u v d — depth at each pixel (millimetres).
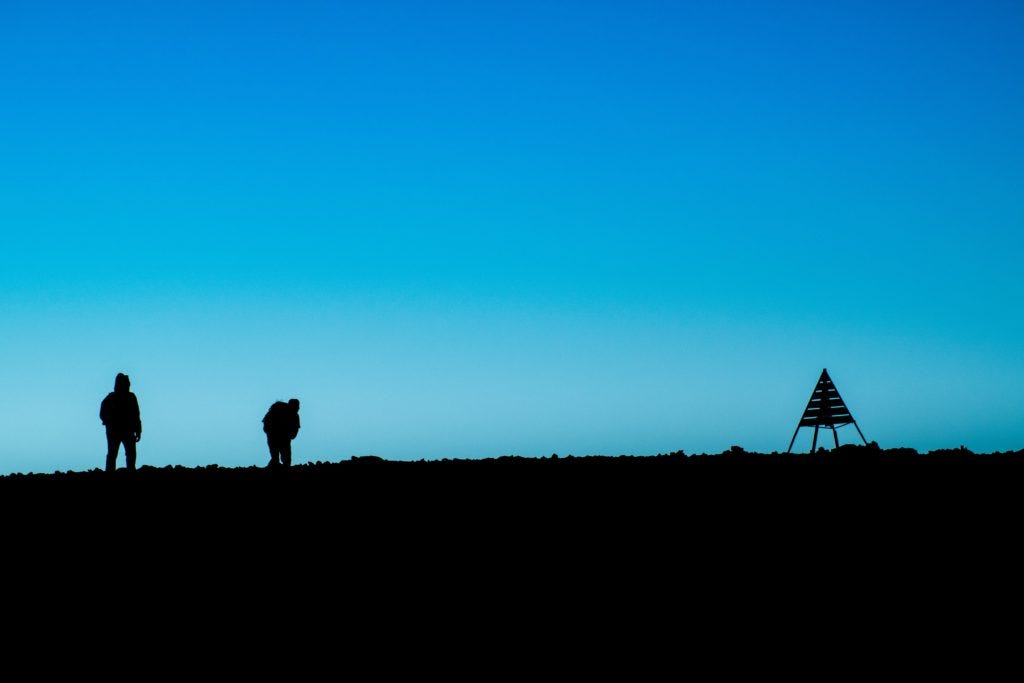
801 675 8531
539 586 11055
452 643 9297
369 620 9898
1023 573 11477
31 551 12047
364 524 13812
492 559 12117
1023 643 9305
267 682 8289
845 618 10047
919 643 9203
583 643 9234
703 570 11656
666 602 10523
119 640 9273
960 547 12602
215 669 8586
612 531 13500
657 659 8930
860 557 12227
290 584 11047
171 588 10828
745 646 9188
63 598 10398
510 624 9852
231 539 12867
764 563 11945
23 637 9289
